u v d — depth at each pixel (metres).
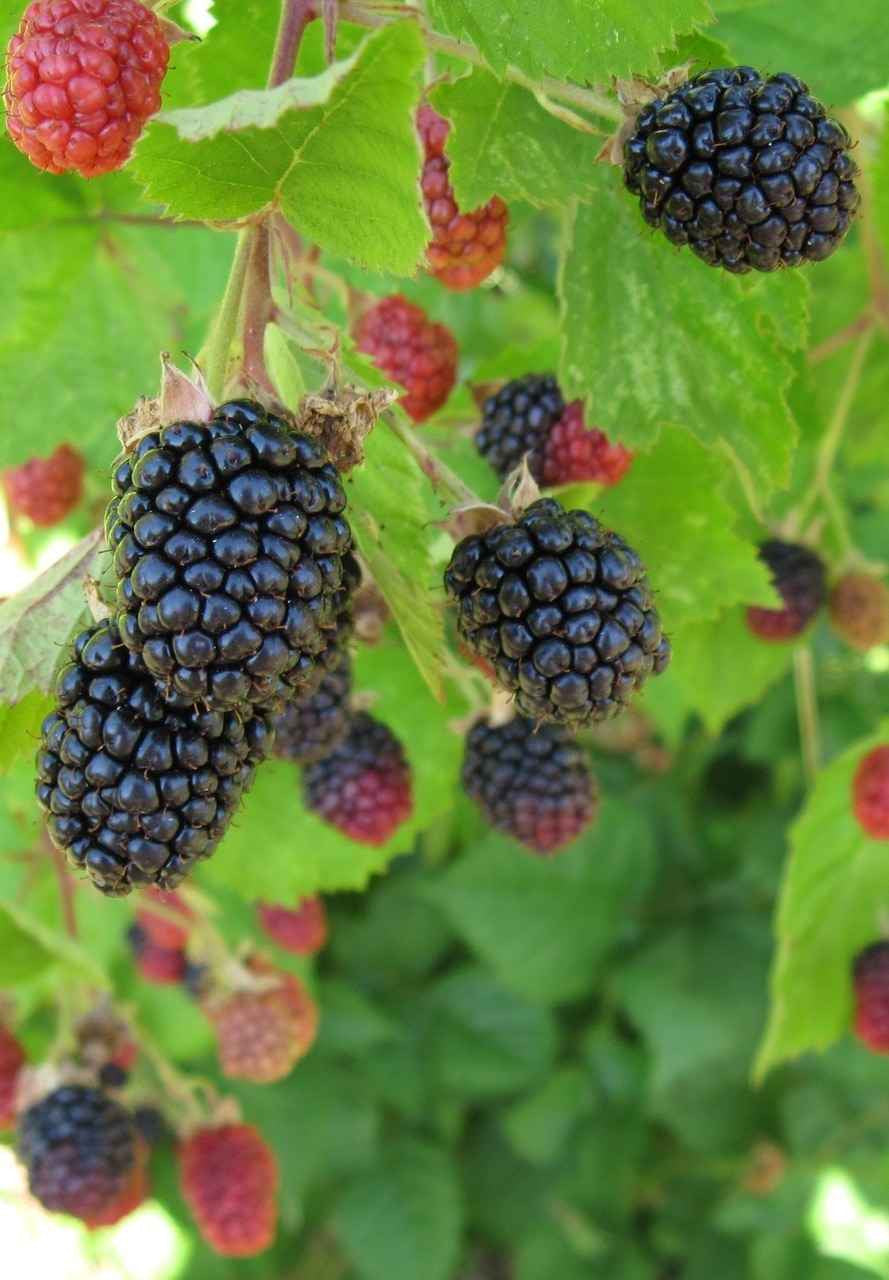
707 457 0.27
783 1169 0.47
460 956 0.55
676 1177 0.53
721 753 0.51
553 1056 0.51
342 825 0.27
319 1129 0.47
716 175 0.21
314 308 0.23
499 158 0.23
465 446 0.28
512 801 0.26
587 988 0.47
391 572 0.22
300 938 0.31
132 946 0.34
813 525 0.31
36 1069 0.30
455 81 0.22
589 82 0.22
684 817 0.49
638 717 0.49
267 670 0.19
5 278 0.27
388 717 0.29
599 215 0.23
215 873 0.30
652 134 0.21
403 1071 0.50
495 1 0.21
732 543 0.27
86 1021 0.30
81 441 0.28
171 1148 0.41
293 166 0.20
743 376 0.24
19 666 0.21
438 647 0.22
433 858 0.47
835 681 0.46
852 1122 0.47
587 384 0.24
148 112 0.21
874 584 0.31
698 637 0.30
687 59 0.23
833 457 0.33
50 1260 0.35
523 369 0.28
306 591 0.19
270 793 0.30
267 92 0.19
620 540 0.21
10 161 0.25
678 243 0.21
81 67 0.20
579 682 0.21
